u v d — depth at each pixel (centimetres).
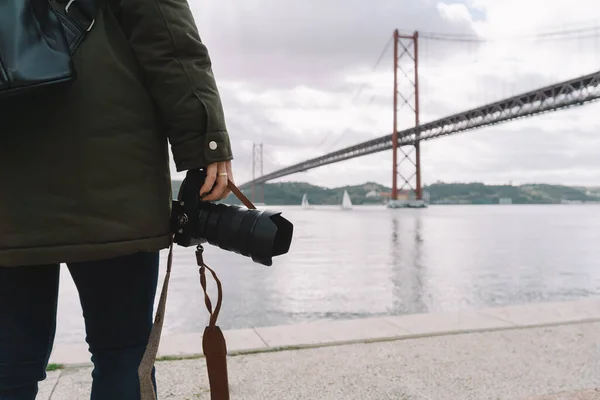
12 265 73
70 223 74
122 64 79
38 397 168
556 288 665
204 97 81
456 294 605
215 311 83
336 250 1176
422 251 1165
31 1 70
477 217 3938
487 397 171
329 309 498
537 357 209
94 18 77
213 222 82
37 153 73
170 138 82
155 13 78
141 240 78
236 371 193
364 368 197
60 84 71
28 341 79
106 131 76
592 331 244
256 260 79
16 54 66
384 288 636
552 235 1823
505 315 275
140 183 79
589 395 152
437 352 215
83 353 212
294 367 198
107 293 85
